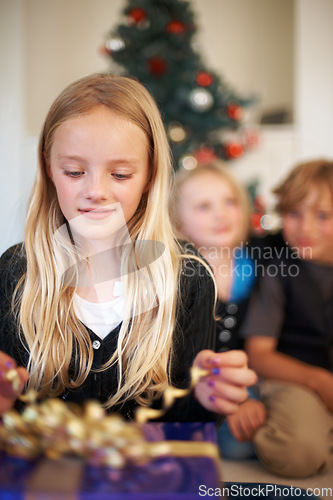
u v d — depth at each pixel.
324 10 2.77
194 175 1.65
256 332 1.41
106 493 0.43
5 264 0.86
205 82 2.21
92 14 3.13
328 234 1.44
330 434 1.10
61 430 0.48
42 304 0.77
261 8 3.17
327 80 2.80
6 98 2.87
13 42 2.86
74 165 0.69
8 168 2.85
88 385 0.78
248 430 1.10
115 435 0.48
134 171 0.71
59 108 0.72
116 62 2.25
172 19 2.26
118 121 0.70
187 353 0.83
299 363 1.33
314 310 1.41
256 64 3.19
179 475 0.46
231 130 2.42
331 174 1.46
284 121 2.96
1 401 0.60
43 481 0.45
